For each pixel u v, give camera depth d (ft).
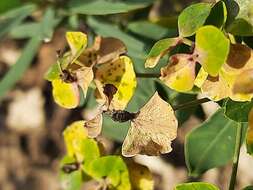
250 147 0.55
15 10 0.95
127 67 0.59
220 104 0.61
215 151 0.74
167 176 1.30
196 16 0.56
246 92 0.54
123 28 0.90
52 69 0.62
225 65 0.54
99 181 0.64
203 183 0.56
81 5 0.88
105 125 0.85
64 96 0.62
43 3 0.95
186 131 1.26
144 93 0.76
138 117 0.58
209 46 0.54
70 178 0.69
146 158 1.33
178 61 0.55
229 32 0.56
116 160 0.63
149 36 0.84
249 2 0.55
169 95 0.73
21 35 1.03
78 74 0.60
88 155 0.66
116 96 0.59
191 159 0.74
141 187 0.64
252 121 0.54
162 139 0.57
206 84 0.56
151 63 0.56
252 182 1.25
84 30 0.92
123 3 0.80
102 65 0.60
